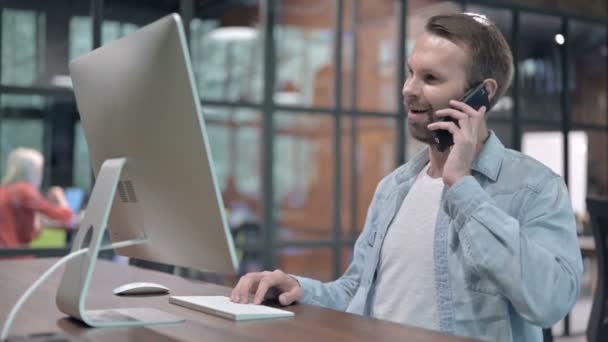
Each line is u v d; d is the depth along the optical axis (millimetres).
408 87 1571
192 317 1285
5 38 4441
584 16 6590
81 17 4652
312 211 6320
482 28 1549
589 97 6625
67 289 1236
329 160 6297
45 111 4770
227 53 5582
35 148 4742
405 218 1662
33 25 4531
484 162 1559
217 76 5496
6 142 4660
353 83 5934
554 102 6461
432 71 1532
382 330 1159
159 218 1258
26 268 2086
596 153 6621
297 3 6137
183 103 1112
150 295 1579
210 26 5574
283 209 6398
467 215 1414
